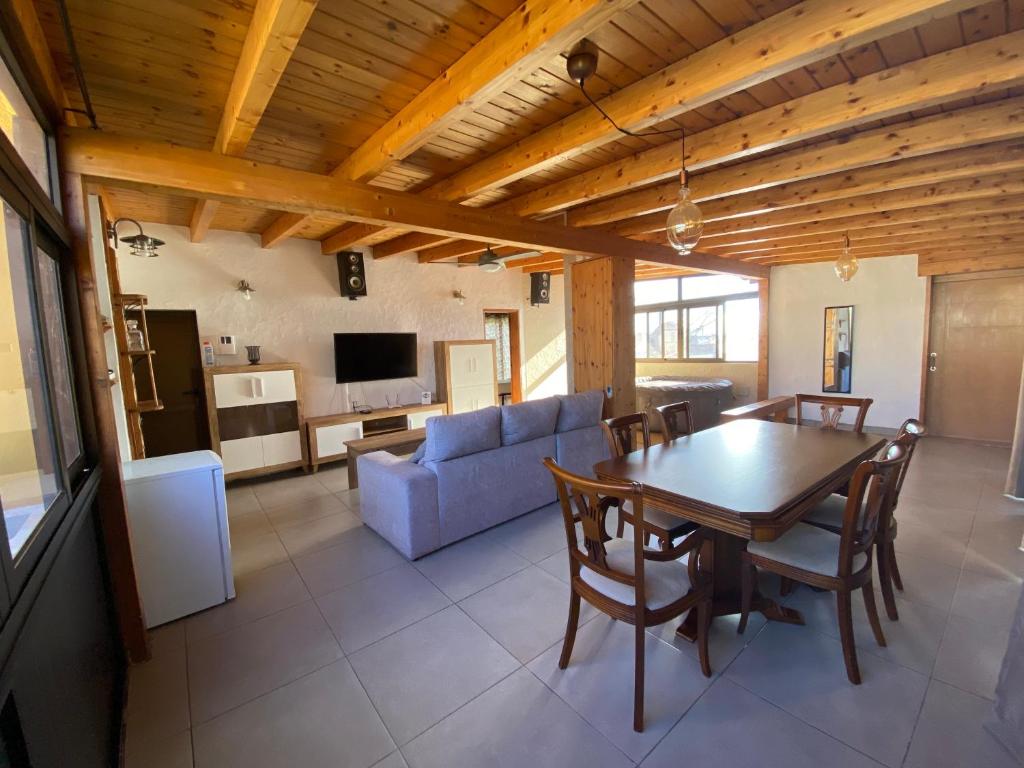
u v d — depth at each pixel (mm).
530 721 1652
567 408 3752
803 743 1517
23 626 831
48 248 1630
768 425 3146
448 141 2748
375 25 1711
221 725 1674
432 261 6363
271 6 1400
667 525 2299
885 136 2617
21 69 1483
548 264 7082
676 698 1729
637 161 2977
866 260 6129
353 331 5844
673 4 1628
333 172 3152
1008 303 5293
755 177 3115
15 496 1154
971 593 2320
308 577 2719
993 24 1734
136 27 1686
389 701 1767
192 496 2344
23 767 863
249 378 4688
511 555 2912
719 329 7793
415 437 4684
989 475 4199
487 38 1766
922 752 1464
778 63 1700
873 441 2604
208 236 4785
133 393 3154
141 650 2014
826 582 1811
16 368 1207
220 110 2359
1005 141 2754
